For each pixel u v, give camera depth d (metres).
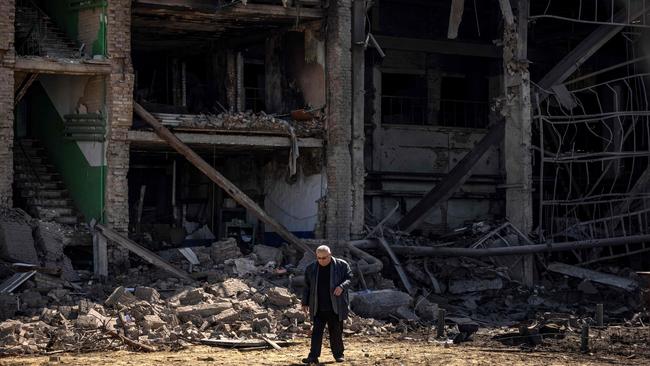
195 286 23.52
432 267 28.70
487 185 35.59
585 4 36.19
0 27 23.59
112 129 25.16
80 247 25.66
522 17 29.78
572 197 34.91
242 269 25.59
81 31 26.00
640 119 36.16
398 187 33.97
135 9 26.33
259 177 31.05
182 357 17.06
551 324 21.69
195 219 33.12
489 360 17.03
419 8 34.84
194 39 30.34
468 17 35.72
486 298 28.22
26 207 26.02
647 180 32.00
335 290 15.67
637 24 33.19
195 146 28.22
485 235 29.61
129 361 16.44
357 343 19.97
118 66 25.27
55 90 26.95
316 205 28.47
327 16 28.09
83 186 25.94
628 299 28.45
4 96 23.64
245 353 17.78
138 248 24.84
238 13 27.02
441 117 35.59
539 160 35.44
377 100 33.94
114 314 19.95
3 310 19.72
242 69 30.08
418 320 23.77
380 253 28.55
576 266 30.17
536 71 36.22
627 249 30.80
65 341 18.23
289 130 27.64
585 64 36.75
